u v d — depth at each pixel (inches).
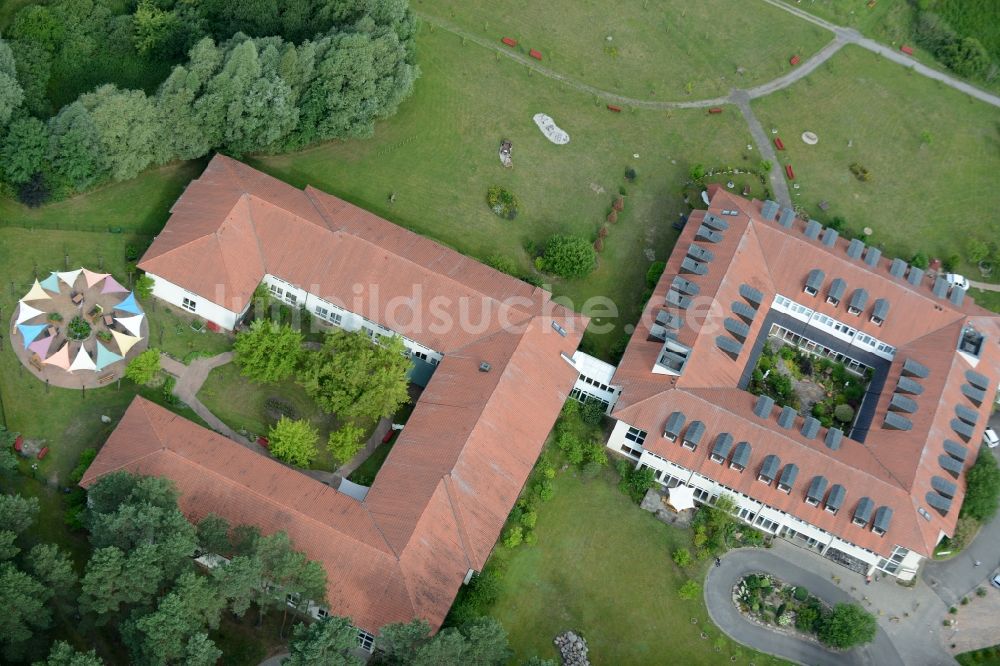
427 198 6210.6
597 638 4931.1
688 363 5433.1
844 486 5201.8
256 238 5511.8
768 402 5408.5
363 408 5172.2
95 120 5497.1
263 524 4658.0
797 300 5905.5
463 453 4960.6
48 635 4409.5
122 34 6363.2
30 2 6427.2
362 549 4638.3
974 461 5502.0
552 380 5383.9
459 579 4751.5
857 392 5880.9
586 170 6545.3
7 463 4621.1
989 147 7180.1
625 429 5398.6
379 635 4375.0
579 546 5177.2
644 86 7022.6
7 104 5462.6
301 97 6033.5
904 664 5064.0
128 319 5260.8
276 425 5216.5
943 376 5654.5
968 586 5349.4
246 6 6284.5
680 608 5073.8
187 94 5698.8
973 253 6555.1
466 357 5359.3
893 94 7322.8
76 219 5674.2
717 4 7529.5
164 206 5841.5
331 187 6141.7
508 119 6653.5
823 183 6791.3
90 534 4734.3
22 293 5374.0
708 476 5251.0
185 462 4707.2
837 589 5255.9
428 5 7057.1
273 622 4667.8
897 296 5910.4
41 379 5128.0
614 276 6136.8
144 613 4111.7
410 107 6560.0
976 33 7637.8
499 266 5905.5
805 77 7288.4
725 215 6112.2
